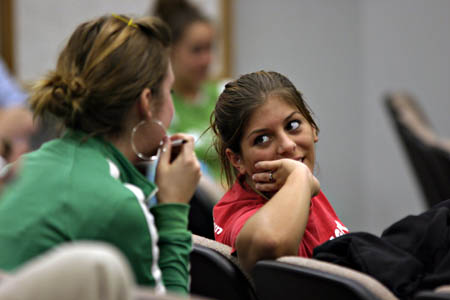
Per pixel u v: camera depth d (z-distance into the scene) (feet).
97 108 14.78
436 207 14.98
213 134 17.47
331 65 56.75
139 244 13.55
